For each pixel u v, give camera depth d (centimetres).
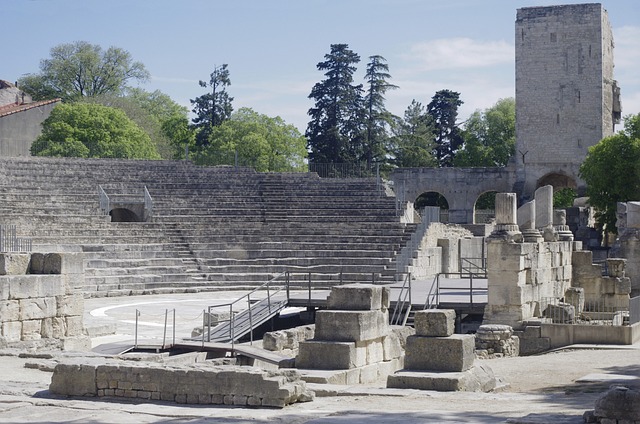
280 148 9012
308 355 1980
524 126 8506
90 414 1477
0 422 1410
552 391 2019
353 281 4488
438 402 1645
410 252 4744
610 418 1262
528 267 3175
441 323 1914
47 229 4572
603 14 8425
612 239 7112
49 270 2581
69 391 1678
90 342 2644
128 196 5344
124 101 9619
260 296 4141
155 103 11519
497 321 3097
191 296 4300
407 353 1914
